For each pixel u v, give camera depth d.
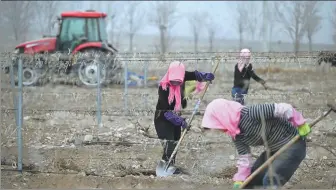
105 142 11.88
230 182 9.16
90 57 18.16
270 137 7.36
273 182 7.32
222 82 26.02
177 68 9.37
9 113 12.38
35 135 12.45
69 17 27.33
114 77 23.14
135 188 8.92
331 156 10.70
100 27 27.47
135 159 10.65
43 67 22.69
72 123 14.18
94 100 18.98
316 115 13.87
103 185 9.07
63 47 27.02
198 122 13.82
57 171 9.74
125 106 16.00
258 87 23.45
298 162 7.35
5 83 15.51
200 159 10.52
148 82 24.17
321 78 17.47
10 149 11.05
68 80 23.33
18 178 9.23
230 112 7.29
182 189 8.66
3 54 11.41
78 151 11.09
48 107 16.73
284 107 7.15
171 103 9.43
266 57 12.84
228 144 11.37
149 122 14.44
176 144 9.69
